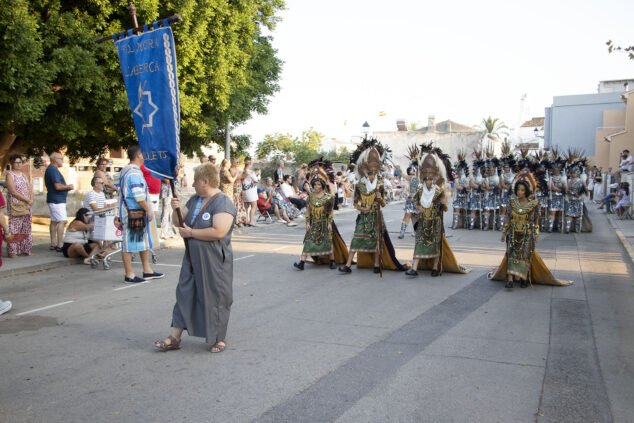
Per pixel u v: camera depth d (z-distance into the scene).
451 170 8.95
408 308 6.88
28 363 4.92
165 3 12.14
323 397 4.16
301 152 39.16
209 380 4.50
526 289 7.99
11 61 8.77
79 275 8.97
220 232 4.91
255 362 4.93
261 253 11.48
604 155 37.09
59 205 10.72
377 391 4.28
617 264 10.11
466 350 5.27
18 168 10.08
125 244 8.33
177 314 5.19
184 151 17.33
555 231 15.74
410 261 10.42
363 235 9.17
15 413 3.90
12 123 11.38
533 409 3.98
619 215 19.19
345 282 8.48
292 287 8.12
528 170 9.01
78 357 5.07
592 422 3.79
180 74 13.27
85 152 16.53
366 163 9.16
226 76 14.95
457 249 12.16
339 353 5.16
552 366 4.85
